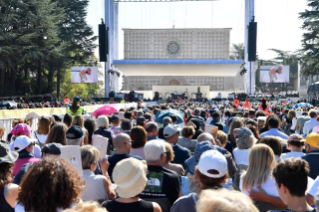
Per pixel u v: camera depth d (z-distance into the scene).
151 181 3.88
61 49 40.94
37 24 36.97
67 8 50.16
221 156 3.35
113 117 8.84
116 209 3.00
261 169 3.78
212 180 3.29
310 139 4.91
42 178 2.63
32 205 2.61
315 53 36.22
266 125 8.95
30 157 4.97
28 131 6.48
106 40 37.50
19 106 26.03
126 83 81.44
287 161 2.91
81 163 3.90
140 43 82.62
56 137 5.77
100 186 4.00
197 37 81.94
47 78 48.59
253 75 44.81
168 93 60.12
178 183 3.97
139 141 5.66
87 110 22.41
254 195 3.77
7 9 34.03
